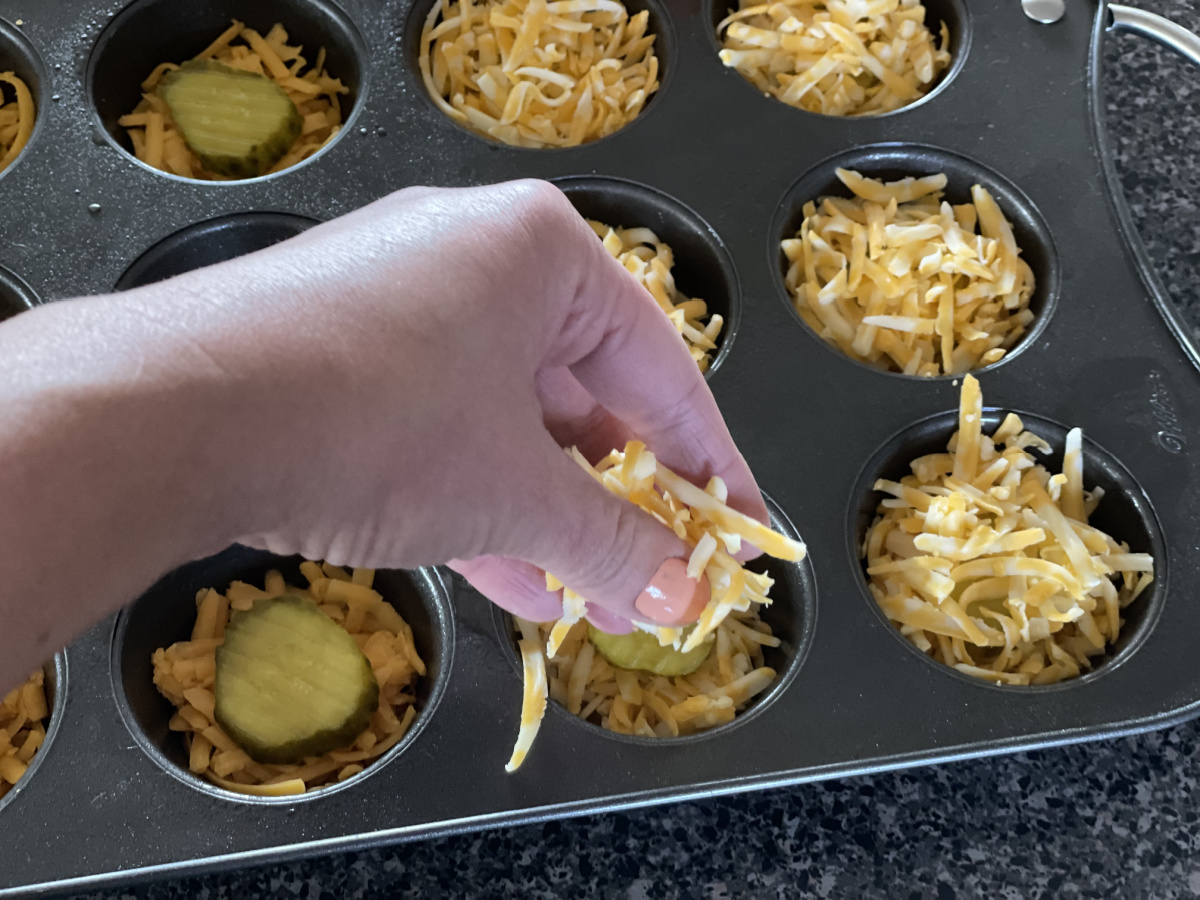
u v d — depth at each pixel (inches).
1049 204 13.8
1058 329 13.1
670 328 9.4
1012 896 10.7
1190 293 13.8
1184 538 12.0
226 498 7.0
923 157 14.2
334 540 7.8
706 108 14.4
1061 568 11.7
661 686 11.8
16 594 6.2
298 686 11.4
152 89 14.9
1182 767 11.3
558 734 10.9
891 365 13.8
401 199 8.3
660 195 13.8
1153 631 11.6
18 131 14.1
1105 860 10.9
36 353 6.4
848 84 14.9
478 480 7.9
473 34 15.0
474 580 10.4
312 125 15.1
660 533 9.0
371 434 7.4
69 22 14.3
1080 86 14.6
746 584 9.7
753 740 11.0
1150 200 14.4
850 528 12.1
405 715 11.7
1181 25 15.4
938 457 12.7
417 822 10.5
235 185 13.6
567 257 8.4
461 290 7.8
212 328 6.8
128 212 13.4
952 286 13.6
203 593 12.3
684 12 15.1
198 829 10.5
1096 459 12.4
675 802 10.8
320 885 10.7
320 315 7.3
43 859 10.3
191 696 11.5
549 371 9.9
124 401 6.3
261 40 15.1
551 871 10.8
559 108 14.6
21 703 11.3
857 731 11.1
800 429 12.5
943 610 11.8
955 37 15.2
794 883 10.7
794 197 14.0
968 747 10.9
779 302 13.2
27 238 13.1
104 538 6.4
